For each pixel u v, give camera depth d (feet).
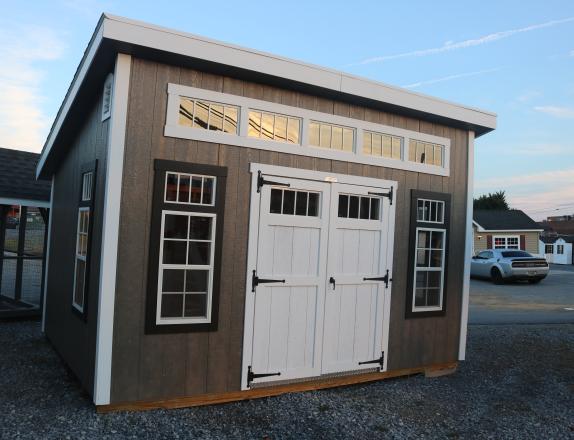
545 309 41.86
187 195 16.20
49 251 26.14
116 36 14.33
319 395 18.24
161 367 15.78
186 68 16.14
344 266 19.12
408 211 20.92
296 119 18.25
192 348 16.24
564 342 28.94
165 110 15.80
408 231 20.90
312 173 18.26
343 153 19.04
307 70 17.48
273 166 17.49
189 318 16.24
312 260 18.38
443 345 22.08
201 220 16.49
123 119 15.16
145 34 14.70
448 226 22.17
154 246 15.58
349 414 16.65
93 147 18.12
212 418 15.57
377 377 20.20
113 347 15.07
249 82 17.21
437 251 22.12
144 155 15.48
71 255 20.66
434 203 21.95
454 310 22.49
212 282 16.47
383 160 20.10
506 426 16.30
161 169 15.66
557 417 17.22
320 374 18.56
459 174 22.66
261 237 17.31
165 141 15.78
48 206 29.63
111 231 14.99
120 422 14.73
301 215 18.17
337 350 18.99
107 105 16.48
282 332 17.78
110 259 14.97
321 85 17.78
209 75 16.51
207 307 16.47
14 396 16.80
